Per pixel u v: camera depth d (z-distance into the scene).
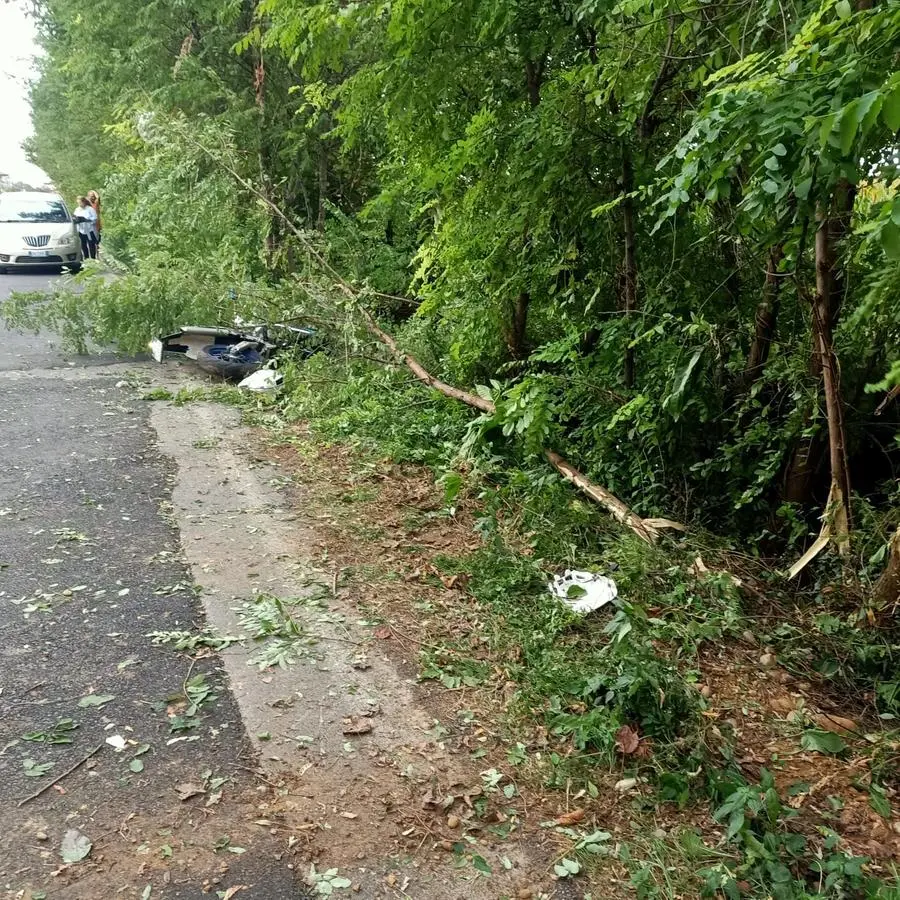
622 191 5.08
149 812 2.42
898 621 3.65
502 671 3.29
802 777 2.87
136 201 10.53
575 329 5.16
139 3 10.16
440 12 5.00
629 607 3.38
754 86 2.65
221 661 3.19
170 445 5.57
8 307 7.44
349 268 9.06
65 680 2.99
